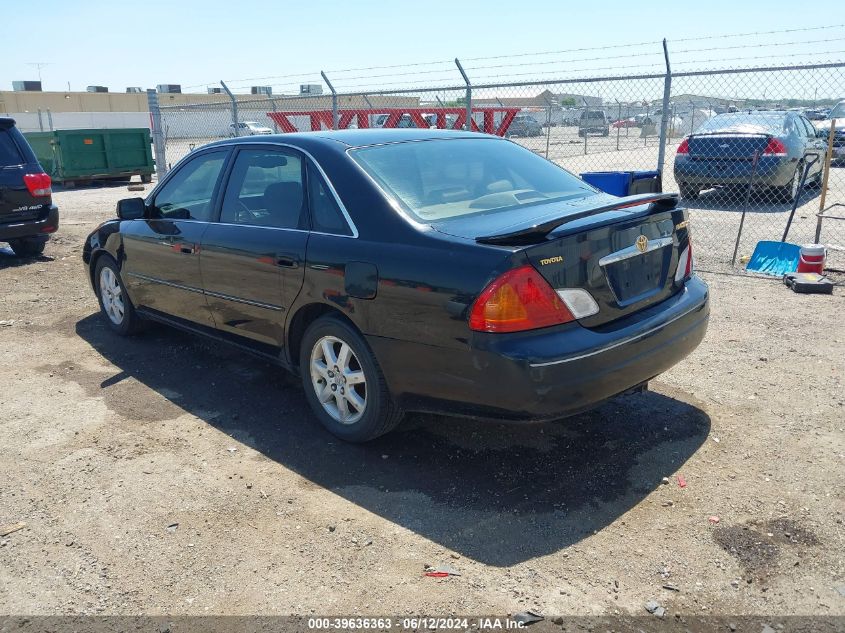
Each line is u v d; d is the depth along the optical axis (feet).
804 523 10.33
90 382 16.55
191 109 60.29
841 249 25.88
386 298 11.39
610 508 10.89
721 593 8.97
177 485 11.84
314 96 38.58
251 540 10.30
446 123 55.77
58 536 10.50
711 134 38.96
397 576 9.43
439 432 13.51
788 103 38.09
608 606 8.79
